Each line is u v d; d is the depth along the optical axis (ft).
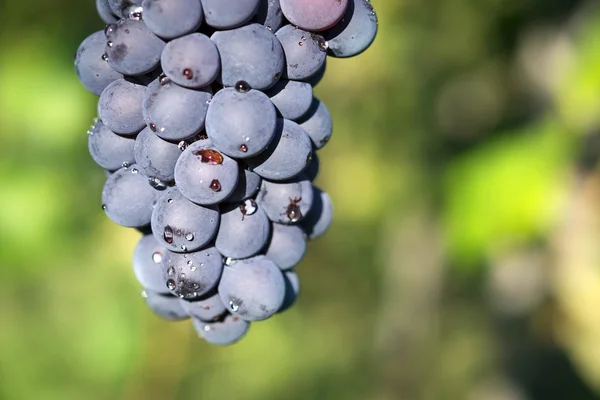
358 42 1.55
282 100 1.54
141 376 3.03
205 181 1.50
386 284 3.46
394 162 3.10
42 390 2.94
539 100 2.65
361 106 2.99
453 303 3.39
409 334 3.40
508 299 3.13
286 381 3.61
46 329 2.92
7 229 2.32
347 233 3.48
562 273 2.43
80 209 2.45
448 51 2.84
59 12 2.39
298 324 3.68
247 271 1.55
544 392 3.39
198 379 3.27
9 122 2.33
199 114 1.51
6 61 2.35
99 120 1.58
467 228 2.19
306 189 1.56
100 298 2.88
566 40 2.46
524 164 2.18
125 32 1.50
